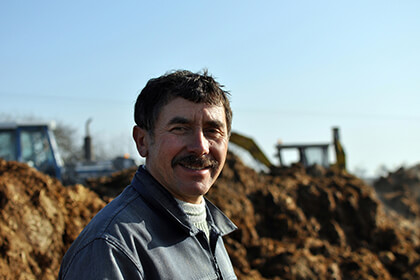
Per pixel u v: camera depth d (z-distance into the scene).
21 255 5.57
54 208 6.44
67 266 1.84
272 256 9.81
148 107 2.13
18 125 10.63
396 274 11.11
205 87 2.10
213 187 10.91
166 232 1.99
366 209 12.49
